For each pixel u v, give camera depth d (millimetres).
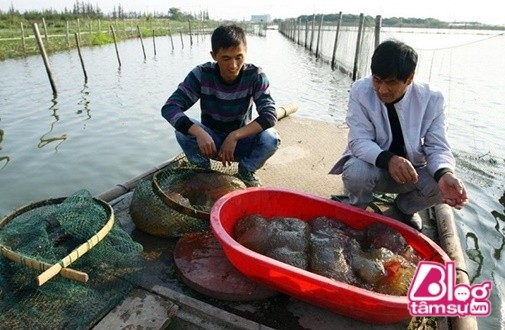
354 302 1999
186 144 3504
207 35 51094
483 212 4738
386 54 2354
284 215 2906
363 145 2715
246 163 3480
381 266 2275
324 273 2258
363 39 12633
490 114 8969
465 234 4258
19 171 6070
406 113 2693
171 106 3186
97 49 23875
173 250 2725
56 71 15086
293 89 13250
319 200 2805
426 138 2785
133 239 2861
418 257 2438
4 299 2223
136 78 14398
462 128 8031
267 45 35469
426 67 14781
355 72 13102
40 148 6996
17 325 2109
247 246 2467
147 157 6734
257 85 3305
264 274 2156
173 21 71625
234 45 2938
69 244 2641
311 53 26141
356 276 2285
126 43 29812
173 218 2781
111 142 7379
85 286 2320
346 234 2635
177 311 2227
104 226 2395
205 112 3434
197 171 3295
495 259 3889
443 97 2721
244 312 2262
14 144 7148
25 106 9766
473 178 5703
